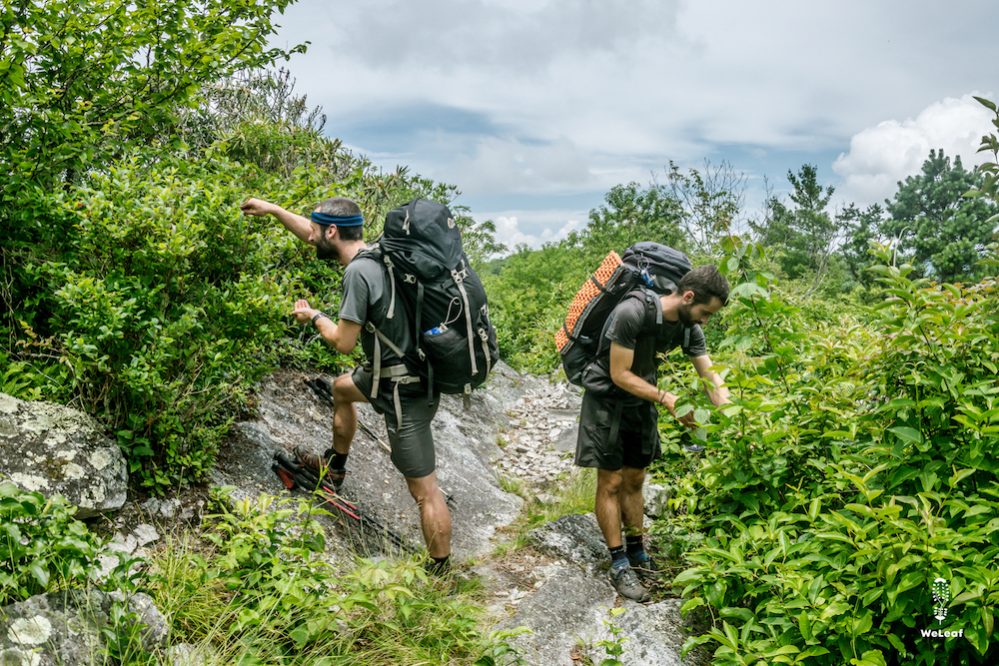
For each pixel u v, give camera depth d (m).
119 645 2.29
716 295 3.33
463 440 5.98
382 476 4.49
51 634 2.22
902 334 2.94
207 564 2.95
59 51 3.58
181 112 6.52
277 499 3.62
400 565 3.39
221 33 4.11
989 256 2.94
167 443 3.34
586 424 3.61
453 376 3.36
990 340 2.86
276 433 4.20
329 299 5.04
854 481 2.73
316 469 3.88
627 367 3.41
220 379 3.55
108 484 3.00
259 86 8.54
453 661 2.88
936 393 2.88
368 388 3.47
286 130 7.48
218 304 3.47
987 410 2.71
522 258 18.70
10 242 3.42
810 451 3.29
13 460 2.80
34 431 2.93
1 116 3.49
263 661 2.53
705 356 3.69
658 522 4.05
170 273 3.38
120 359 3.17
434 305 3.29
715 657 2.80
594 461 3.58
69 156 3.54
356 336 3.31
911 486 2.98
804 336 3.31
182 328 3.23
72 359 3.11
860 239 25.00
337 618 2.81
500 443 6.55
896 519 2.59
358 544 3.72
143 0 3.92
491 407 7.29
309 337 5.28
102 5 3.71
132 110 4.08
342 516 3.84
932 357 2.93
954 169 42.09
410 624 3.00
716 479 3.37
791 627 2.76
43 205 3.36
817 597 2.68
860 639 2.61
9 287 3.51
